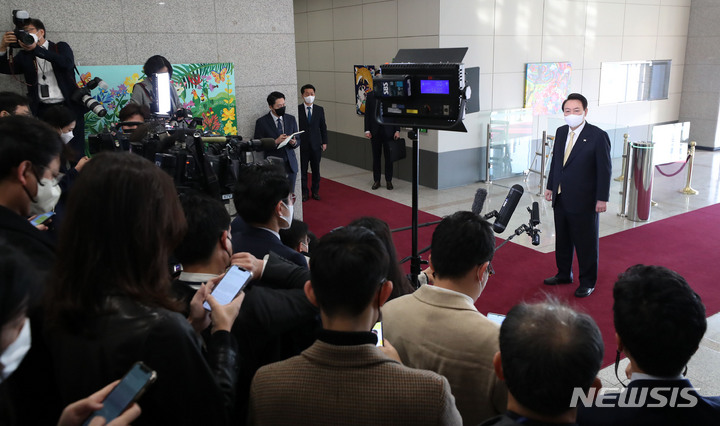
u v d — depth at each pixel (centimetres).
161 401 120
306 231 251
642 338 136
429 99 349
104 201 120
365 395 122
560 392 104
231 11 583
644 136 1104
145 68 463
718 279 503
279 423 127
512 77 871
